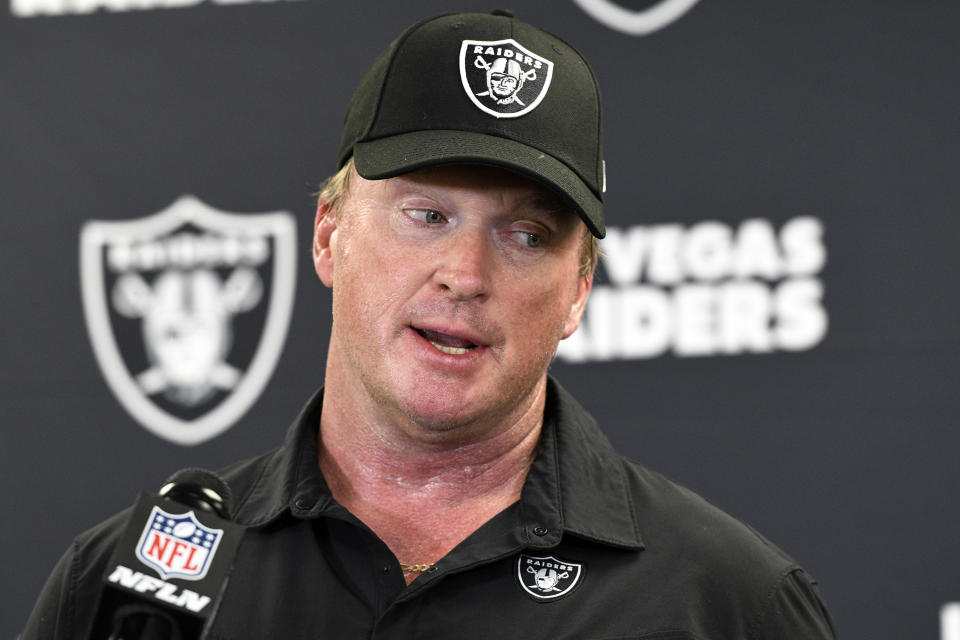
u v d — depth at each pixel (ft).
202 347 15.74
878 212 14.38
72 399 15.85
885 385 14.19
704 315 14.67
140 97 16.16
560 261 7.24
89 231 16.06
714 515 7.73
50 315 16.01
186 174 16.01
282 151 15.89
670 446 14.60
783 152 14.66
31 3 16.42
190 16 16.16
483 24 7.38
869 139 14.48
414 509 7.56
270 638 7.08
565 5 15.31
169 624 5.71
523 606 7.04
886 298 14.28
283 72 15.97
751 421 14.48
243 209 15.85
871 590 14.02
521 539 7.15
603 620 6.98
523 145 7.04
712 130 14.84
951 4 14.43
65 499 15.71
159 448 15.69
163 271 15.90
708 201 14.78
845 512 14.16
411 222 7.11
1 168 16.25
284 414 15.53
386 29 15.85
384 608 7.05
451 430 7.16
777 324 14.52
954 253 14.17
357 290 7.22
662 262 14.80
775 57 14.78
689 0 15.05
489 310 7.00
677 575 7.23
